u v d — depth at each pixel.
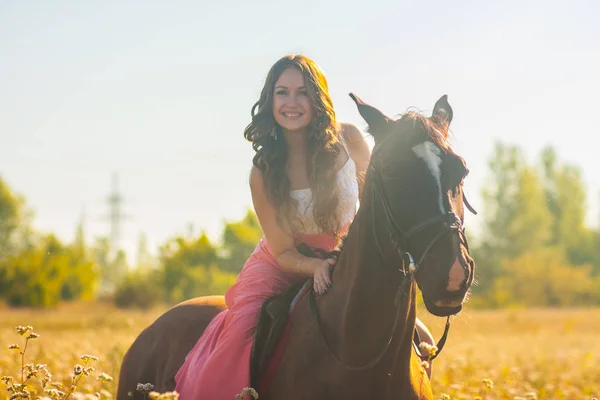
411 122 4.87
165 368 6.21
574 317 46.00
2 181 101.44
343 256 5.26
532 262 80.12
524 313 53.34
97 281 83.06
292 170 5.85
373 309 5.03
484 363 13.88
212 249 49.88
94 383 9.24
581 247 97.62
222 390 5.42
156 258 53.41
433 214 4.62
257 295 5.77
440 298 4.54
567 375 12.74
